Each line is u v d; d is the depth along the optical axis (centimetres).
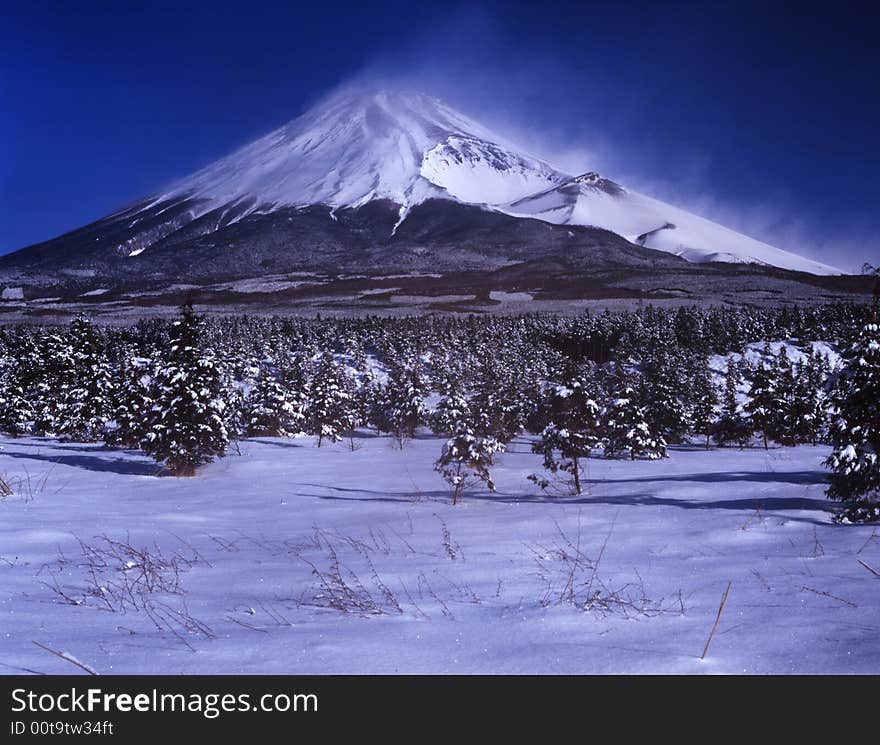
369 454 4241
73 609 580
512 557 802
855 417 1245
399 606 561
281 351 10019
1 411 5572
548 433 1895
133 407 3928
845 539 784
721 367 9075
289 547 977
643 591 578
